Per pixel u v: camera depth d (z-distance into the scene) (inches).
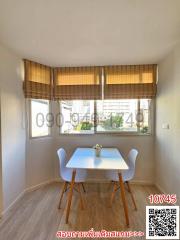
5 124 91.6
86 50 98.9
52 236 73.9
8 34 79.1
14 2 57.0
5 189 91.0
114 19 67.6
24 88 112.1
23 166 111.3
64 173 101.9
